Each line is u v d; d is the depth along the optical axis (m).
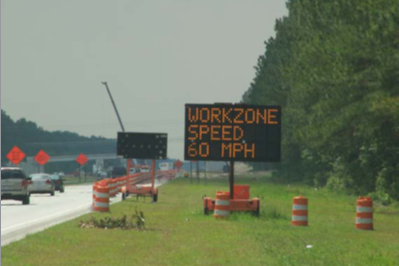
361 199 83.12
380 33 109.25
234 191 99.44
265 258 48.69
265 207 107.00
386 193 139.38
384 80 113.12
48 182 185.62
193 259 48.22
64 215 100.75
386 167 138.00
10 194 132.75
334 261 48.31
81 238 62.66
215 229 75.44
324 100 129.12
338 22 123.12
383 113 114.06
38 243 57.31
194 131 99.44
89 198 168.25
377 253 54.69
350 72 118.44
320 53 129.62
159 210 112.31
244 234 69.56
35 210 114.50
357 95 124.62
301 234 72.19
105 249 54.28
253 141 99.19
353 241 65.94
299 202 84.12
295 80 159.88
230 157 99.06
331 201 148.38
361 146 145.12
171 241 61.75
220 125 99.38
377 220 100.56
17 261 45.81
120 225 75.44
